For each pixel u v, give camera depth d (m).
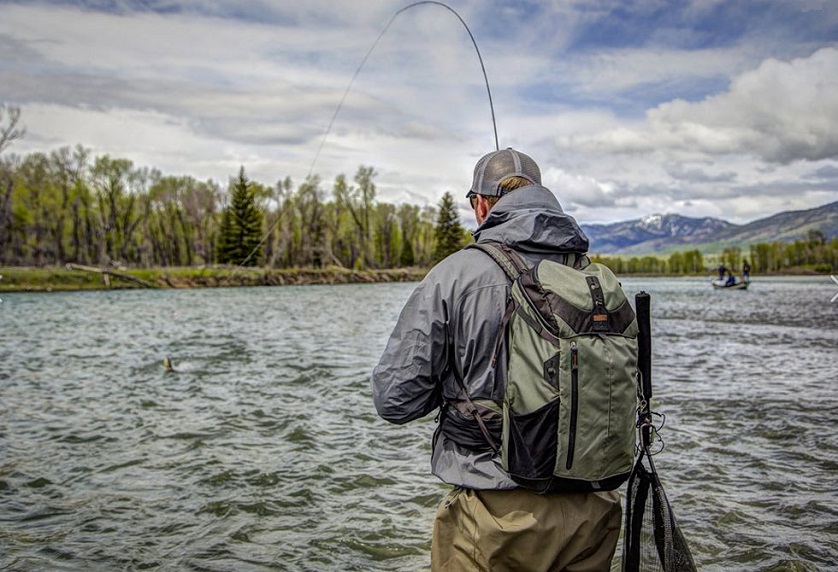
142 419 9.55
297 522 5.88
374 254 116.88
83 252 94.88
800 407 10.07
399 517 5.98
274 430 8.93
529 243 2.78
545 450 2.56
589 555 2.81
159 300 46.09
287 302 43.47
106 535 5.59
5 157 86.75
